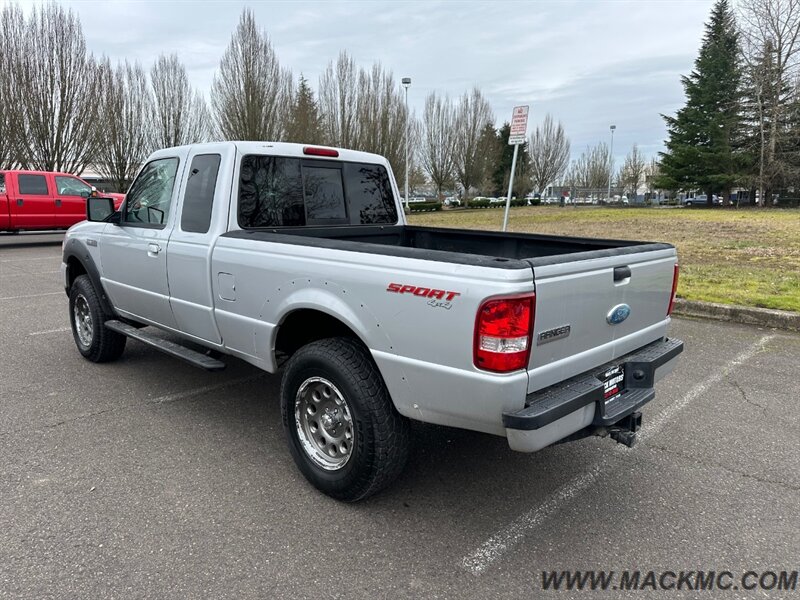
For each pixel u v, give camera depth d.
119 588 2.46
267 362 3.51
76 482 3.32
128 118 28.62
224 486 3.32
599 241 3.93
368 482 2.99
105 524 2.92
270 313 3.37
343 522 2.99
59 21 24.42
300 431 3.30
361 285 2.86
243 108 29.91
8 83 23.36
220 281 3.70
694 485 3.40
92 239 5.13
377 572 2.60
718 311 7.45
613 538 2.89
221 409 4.45
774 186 40.41
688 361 5.67
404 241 5.11
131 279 4.64
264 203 3.99
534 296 2.45
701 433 4.10
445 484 3.40
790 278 9.39
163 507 3.08
